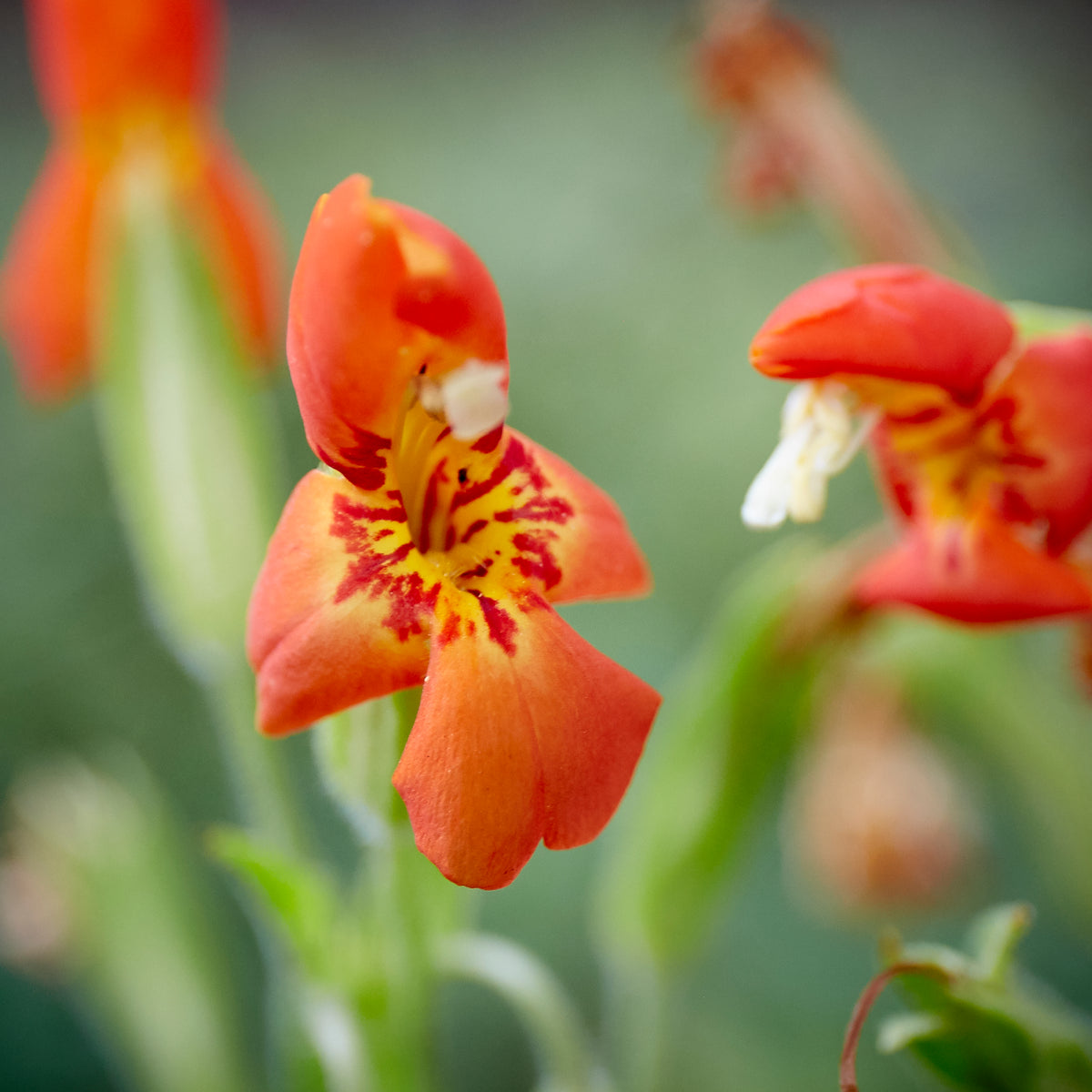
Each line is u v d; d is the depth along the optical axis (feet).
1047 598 0.64
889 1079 1.01
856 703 0.89
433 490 0.61
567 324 1.55
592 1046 1.06
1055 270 1.53
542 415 1.46
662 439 1.42
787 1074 1.02
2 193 1.77
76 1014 1.10
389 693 0.59
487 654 0.59
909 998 0.64
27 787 1.16
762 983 1.09
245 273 0.78
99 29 0.76
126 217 0.74
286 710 0.59
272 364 0.80
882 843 0.89
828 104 0.82
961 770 1.08
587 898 1.11
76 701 1.30
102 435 1.46
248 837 0.66
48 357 0.79
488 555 0.60
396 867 0.66
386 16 2.26
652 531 1.34
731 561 1.30
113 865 0.82
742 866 0.77
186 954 0.83
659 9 2.14
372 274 0.58
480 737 0.58
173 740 1.29
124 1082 1.08
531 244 1.65
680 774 0.75
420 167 1.81
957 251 0.83
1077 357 0.64
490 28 2.19
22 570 1.37
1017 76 2.02
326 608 0.59
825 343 0.61
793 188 0.84
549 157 1.81
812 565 0.74
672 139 1.81
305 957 0.67
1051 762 0.88
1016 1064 0.63
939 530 0.65
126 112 0.77
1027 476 0.64
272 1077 0.94
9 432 1.47
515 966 0.67
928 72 2.06
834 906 0.99
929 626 0.86
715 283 1.59
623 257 1.63
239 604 0.73
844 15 2.21
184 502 0.73
